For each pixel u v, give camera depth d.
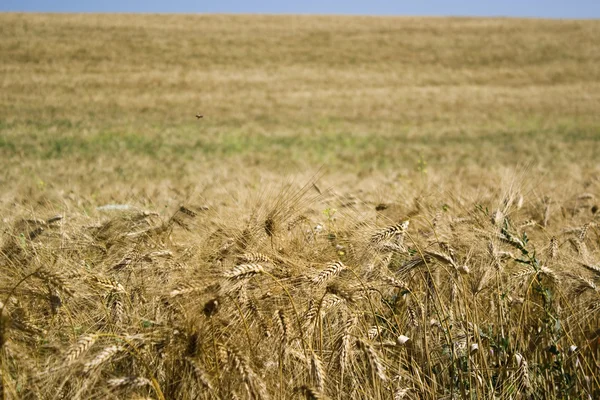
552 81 53.34
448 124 39.94
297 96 46.69
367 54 59.41
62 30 60.03
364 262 3.47
